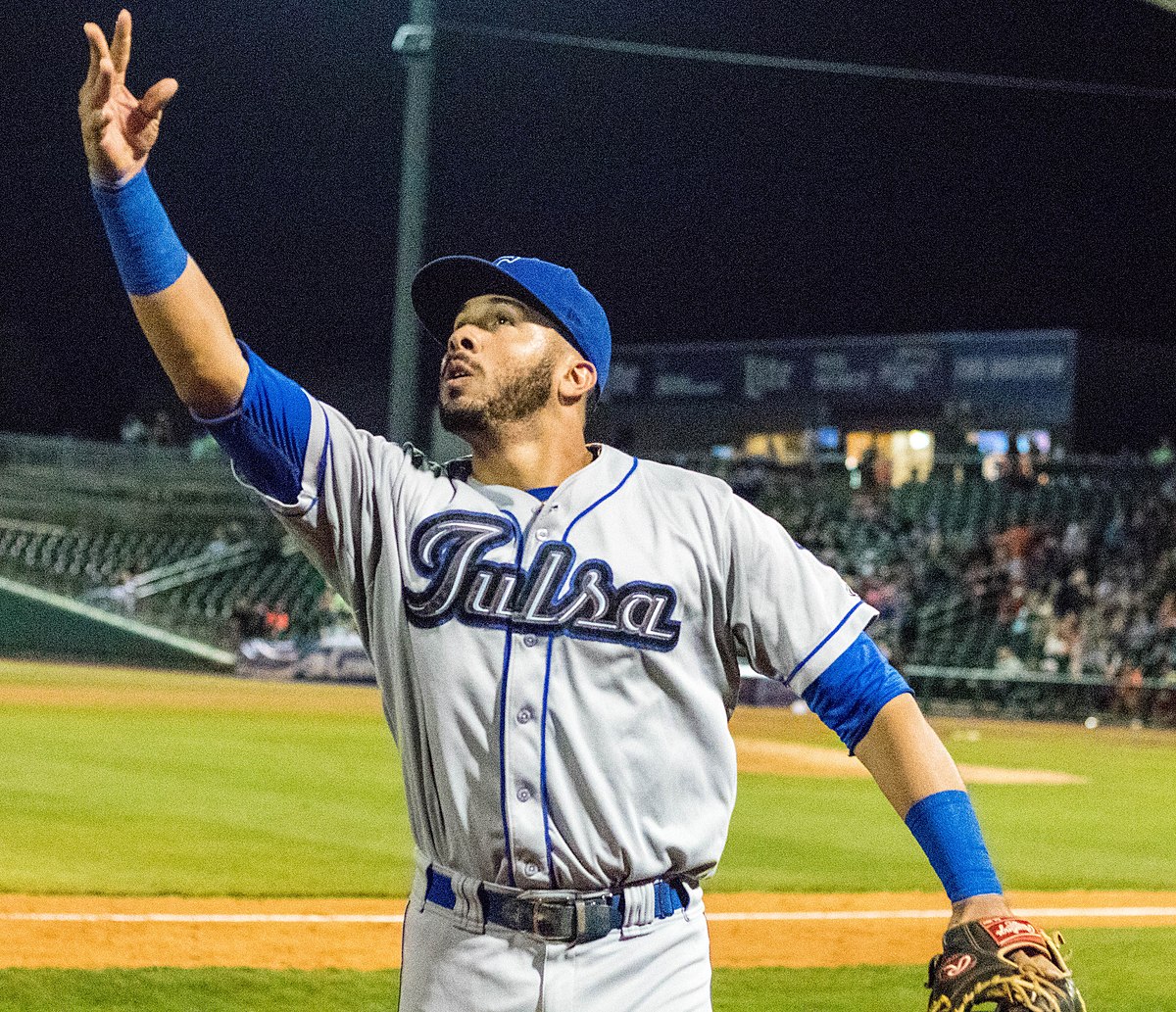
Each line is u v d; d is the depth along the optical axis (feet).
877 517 110.52
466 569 8.73
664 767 8.76
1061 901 29.53
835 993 21.12
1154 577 97.60
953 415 119.03
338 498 8.93
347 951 22.58
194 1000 19.60
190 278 8.26
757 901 27.94
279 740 52.90
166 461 134.00
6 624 110.01
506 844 8.57
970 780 51.72
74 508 125.70
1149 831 40.45
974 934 7.95
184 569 113.91
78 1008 19.04
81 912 24.41
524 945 8.66
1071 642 92.32
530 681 8.58
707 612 8.87
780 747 60.90
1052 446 114.21
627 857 8.64
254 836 32.48
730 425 131.23
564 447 9.38
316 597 110.73
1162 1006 21.13
